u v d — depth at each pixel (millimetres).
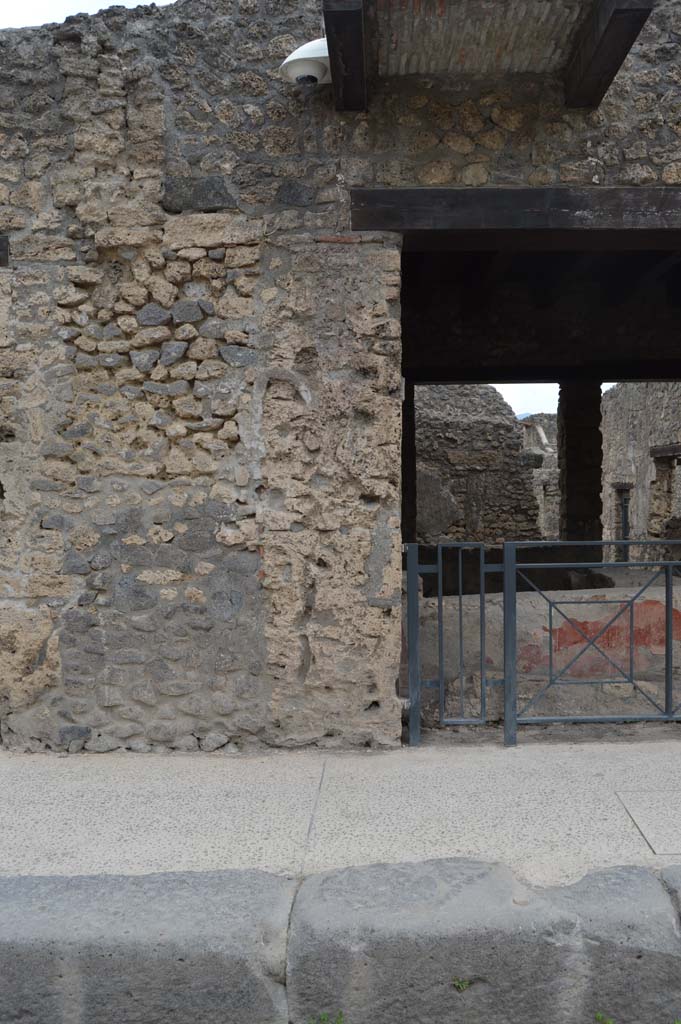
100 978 2369
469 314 8555
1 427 3879
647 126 3781
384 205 3771
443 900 2457
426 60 3646
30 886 2566
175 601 3887
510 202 3762
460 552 3938
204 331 3834
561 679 4191
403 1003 2373
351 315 3793
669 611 3975
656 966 2363
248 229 3803
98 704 3930
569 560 9508
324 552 3830
